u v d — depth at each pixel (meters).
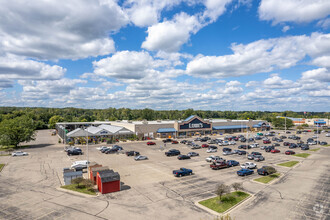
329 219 22.38
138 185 32.88
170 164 46.56
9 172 39.56
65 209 24.33
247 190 30.75
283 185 33.06
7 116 156.38
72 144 72.69
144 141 82.06
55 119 150.38
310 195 28.95
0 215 22.75
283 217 22.80
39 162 47.72
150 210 24.28
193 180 35.41
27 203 25.94
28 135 69.31
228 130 111.56
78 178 31.09
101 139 79.00
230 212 23.92
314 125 165.88
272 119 149.38
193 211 24.08
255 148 68.94
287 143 74.56
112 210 24.17
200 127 99.19
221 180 35.56
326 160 51.28
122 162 48.31
